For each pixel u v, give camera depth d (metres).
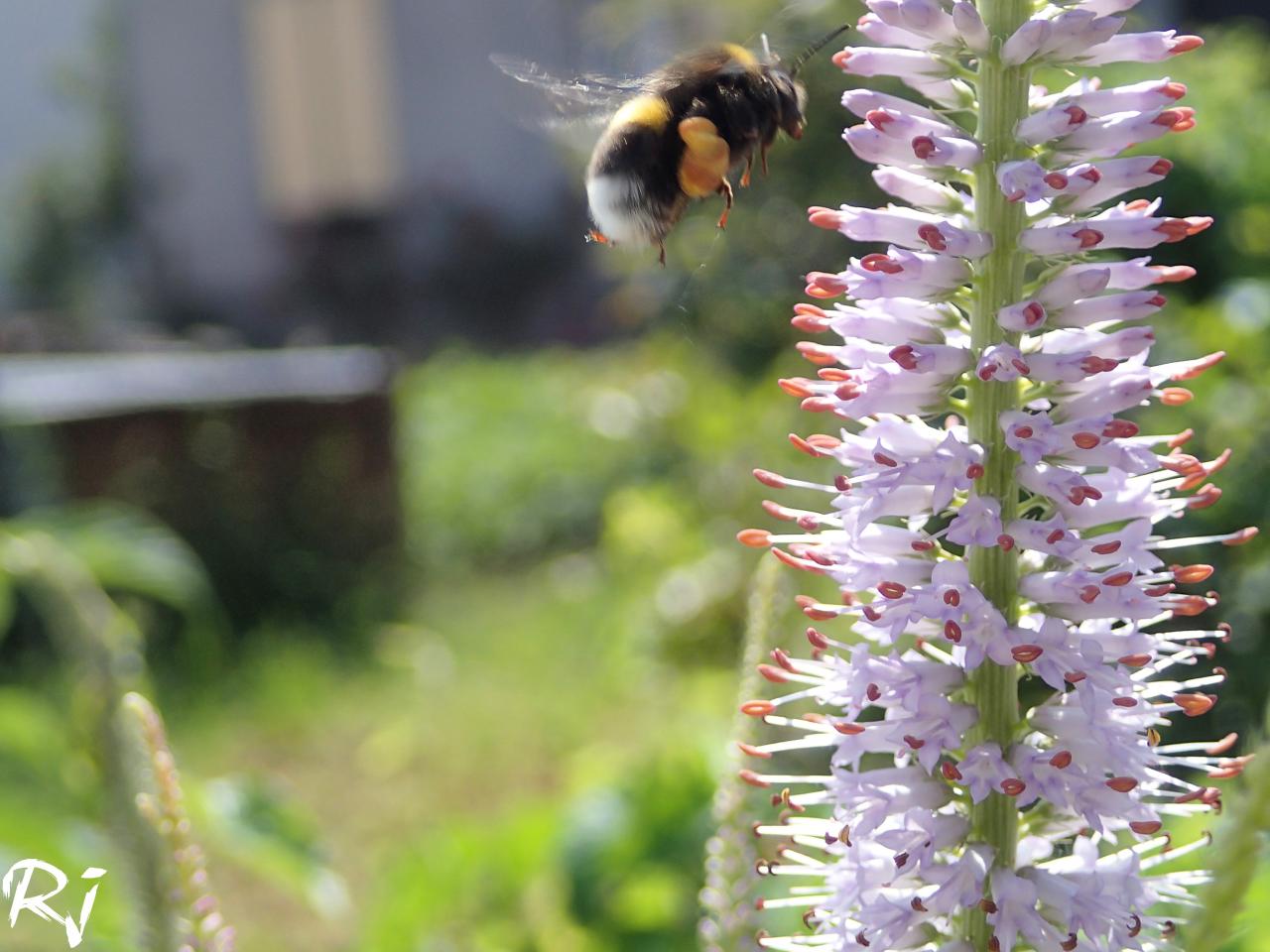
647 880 4.66
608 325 19.06
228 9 20.92
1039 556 2.34
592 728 8.09
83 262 21.19
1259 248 6.95
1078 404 2.24
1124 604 2.23
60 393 10.45
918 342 2.31
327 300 21.08
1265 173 7.27
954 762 2.54
